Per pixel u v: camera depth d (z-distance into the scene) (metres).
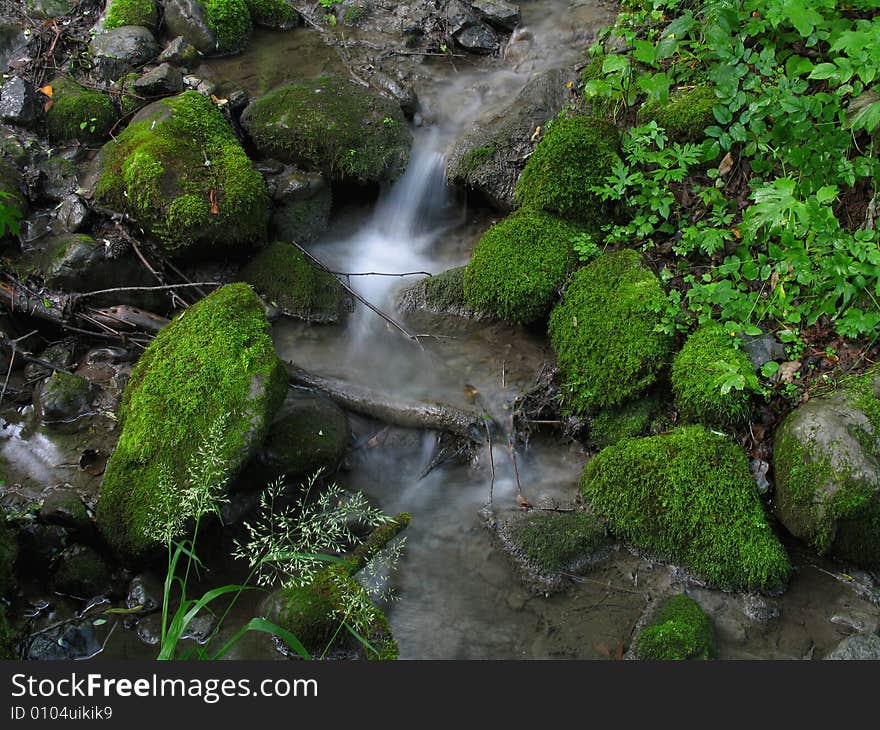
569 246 5.23
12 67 6.14
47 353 4.86
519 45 6.86
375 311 5.27
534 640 3.73
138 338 4.93
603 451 4.41
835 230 4.52
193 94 5.76
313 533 4.12
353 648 3.64
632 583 4.00
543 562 4.03
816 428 4.03
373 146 5.81
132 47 6.24
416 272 5.63
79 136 5.77
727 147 4.92
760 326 4.68
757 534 3.99
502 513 4.30
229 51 6.65
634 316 4.73
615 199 5.33
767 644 3.71
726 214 5.02
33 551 3.77
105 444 4.38
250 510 4.22
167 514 3.73
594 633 3.75
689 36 5.73
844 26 4.87
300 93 6.01
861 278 4.40
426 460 4.64
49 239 5.19
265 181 5.72
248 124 5.92
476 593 3.97
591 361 4.74
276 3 7.02
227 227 5.16
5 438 4.42
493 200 5.78
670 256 5.10
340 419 4.60
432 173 5.98
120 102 5.96
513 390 4.93
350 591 3.69
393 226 6.02
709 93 5.31
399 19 7.14
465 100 6.40
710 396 4.36
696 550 4.01
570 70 6.30
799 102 4.70
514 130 5.88
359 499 4.00
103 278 5.03
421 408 4.67
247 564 4.00
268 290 5.29
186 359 4.21
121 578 3.86
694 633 3.62
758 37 5.33
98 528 3.89
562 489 4.49
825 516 3.92
